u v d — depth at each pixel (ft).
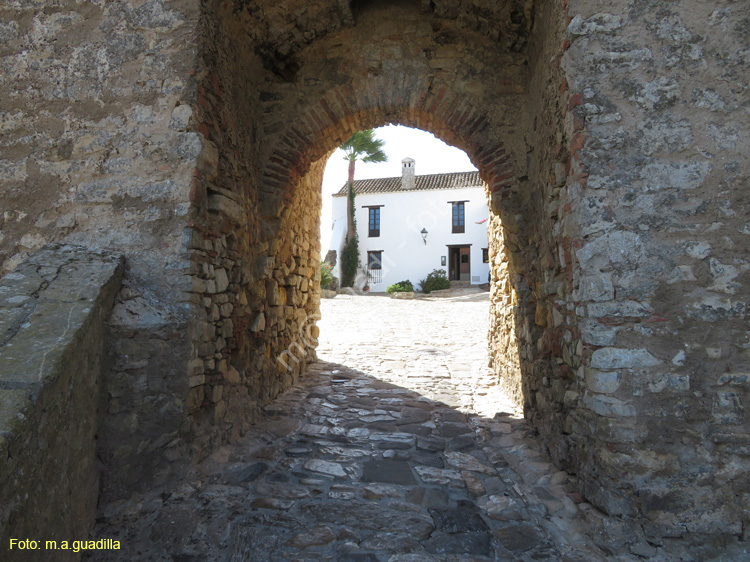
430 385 17.62
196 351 9.58
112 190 9.74
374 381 18.17
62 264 8.82
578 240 8.36
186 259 9.43
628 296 7.98
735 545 7.31
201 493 8.92
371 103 14.42
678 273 7.91
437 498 9.03
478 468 10.39
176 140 9.76
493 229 18.67
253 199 13.75
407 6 14.32
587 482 8.29
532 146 12.71
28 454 5.75
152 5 10.11
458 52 14.07
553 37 10.05
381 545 7.49
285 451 11.19
